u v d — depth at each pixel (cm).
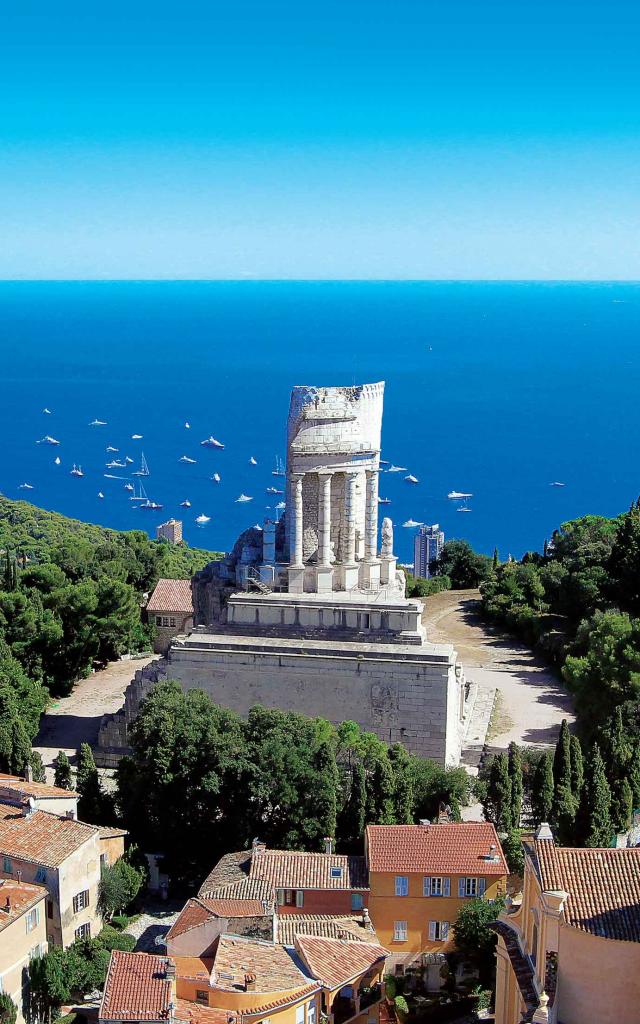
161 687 11475
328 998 7912
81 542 19862
